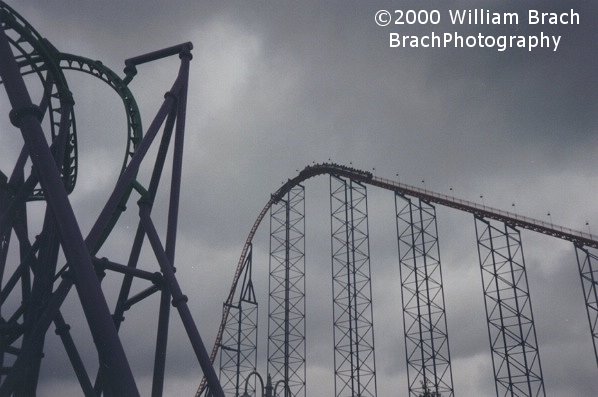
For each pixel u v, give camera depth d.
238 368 53.78
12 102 21.00
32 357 24.22
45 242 26.19
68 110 27.70
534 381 42.69
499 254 47.88
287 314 55.53
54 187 20.50
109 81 33.06
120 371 19.50
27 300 27.17
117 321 29.52
